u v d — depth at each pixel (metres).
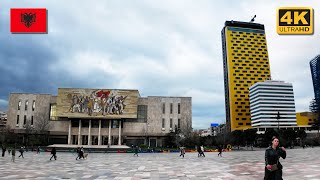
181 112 110.62
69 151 71.31
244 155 49.34
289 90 186.88
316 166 24.59
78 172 22.11
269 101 183.25
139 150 72.56
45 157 45.59
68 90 104.56
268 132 107.69
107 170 23.73
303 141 114.12
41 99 108.69
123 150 73.75
